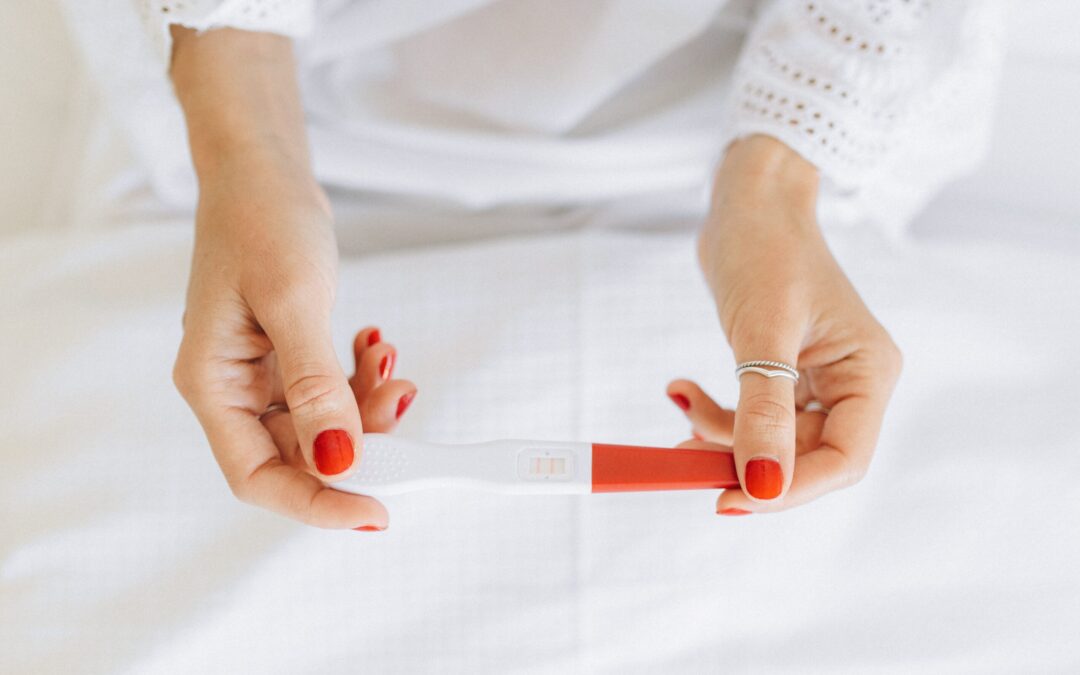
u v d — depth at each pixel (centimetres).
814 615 64
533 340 69
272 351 57
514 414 68
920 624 64
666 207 77
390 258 72
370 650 63
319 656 63
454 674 63
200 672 63
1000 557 65
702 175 75
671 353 69
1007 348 70
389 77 72
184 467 66
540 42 69
